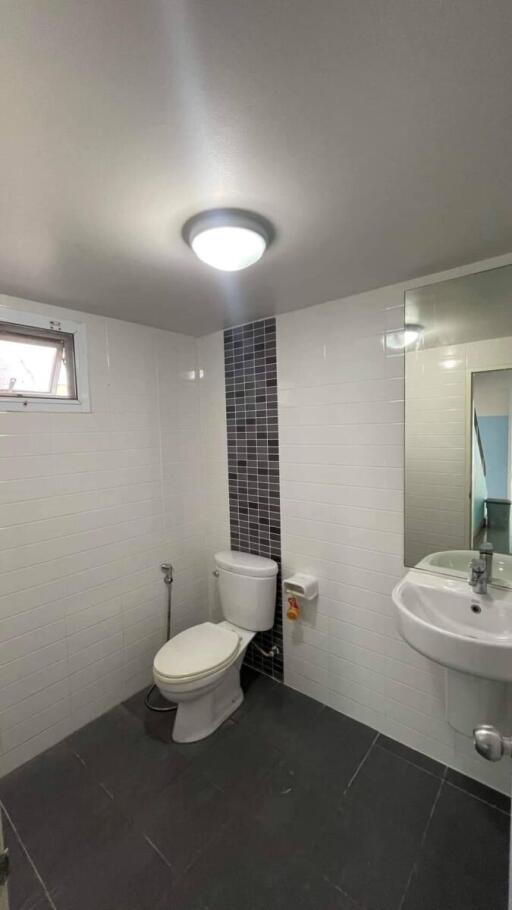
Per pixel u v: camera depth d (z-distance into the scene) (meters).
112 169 0.90
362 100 0.73
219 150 0.84
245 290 1.72
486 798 1.54
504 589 1.48
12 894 1.25
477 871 1.29
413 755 1.76
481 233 1.25
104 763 1.74
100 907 1.21
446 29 0.60
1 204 1.03
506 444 1.49
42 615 1.82
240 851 1.36
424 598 1.57
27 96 0.70
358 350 1.82
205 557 2.65
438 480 1.64
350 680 1.97
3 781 1.65
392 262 1.46
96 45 0.61
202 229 1.11
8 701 1.71
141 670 2.25
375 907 1.20
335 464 1.95
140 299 1.80
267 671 2.33
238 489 2.41
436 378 1.62
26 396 1.77
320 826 1.44
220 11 0.57
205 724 1.87
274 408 2.16
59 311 1.87
